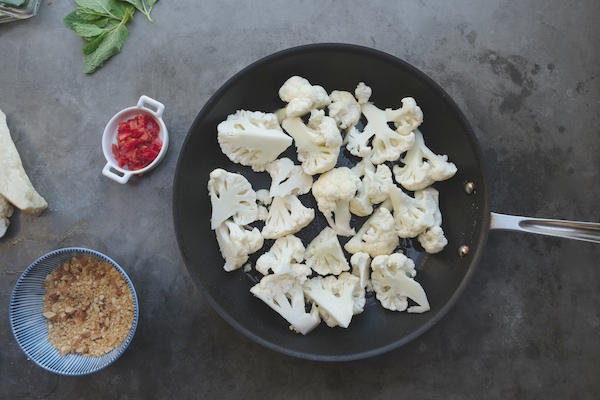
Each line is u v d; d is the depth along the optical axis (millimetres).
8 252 677
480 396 653
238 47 679
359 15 678
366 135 634
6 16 682
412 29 675
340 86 645
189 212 613
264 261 608
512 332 656
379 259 605
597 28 671
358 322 634
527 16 674
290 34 679
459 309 659
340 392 656
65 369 622
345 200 610
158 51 682
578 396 650
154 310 665
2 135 655
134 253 671
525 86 669
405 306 626
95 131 683
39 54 688
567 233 565
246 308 632
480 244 582
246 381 660
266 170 644
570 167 664
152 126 668
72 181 679
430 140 642
